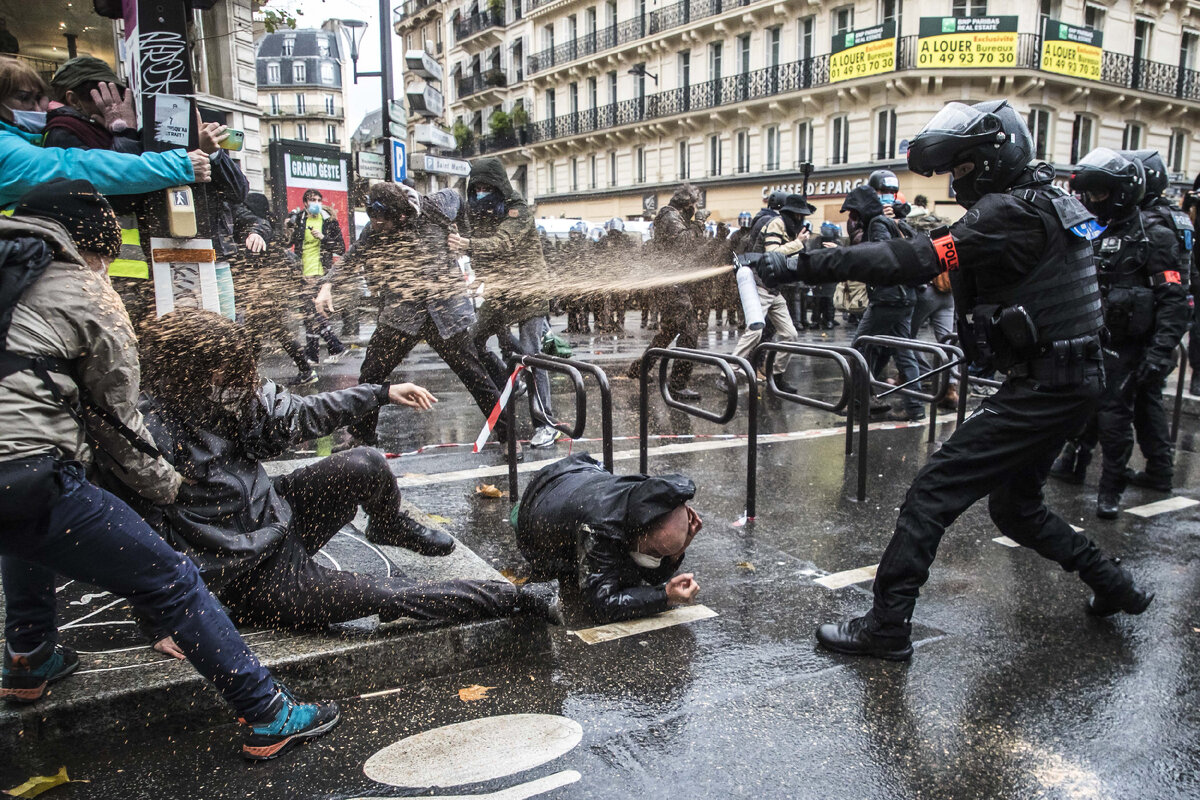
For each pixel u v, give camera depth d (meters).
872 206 7.57
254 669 2.33
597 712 2.69
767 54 29.94
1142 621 3.45
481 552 4.02
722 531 4.45
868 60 25.56
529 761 2.42
